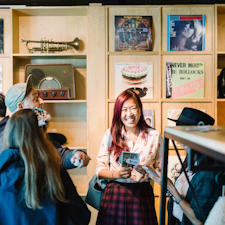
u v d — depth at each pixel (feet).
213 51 8.78
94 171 8.77
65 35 9.59
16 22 9.40
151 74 8.90
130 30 8.85
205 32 8.87
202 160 3.82
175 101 8.80
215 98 8.77
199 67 8.87
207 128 2.47
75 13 9.36
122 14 8.87
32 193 3.73
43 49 9.32
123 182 5.83
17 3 9.53
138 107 6.07
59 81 9.09
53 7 8.82
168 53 8.78
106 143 6.33
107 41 8.80
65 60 9.80
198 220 3.87
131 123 5.96
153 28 8.90
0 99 6.30
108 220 5.65
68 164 5.55
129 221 5.57
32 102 5.88
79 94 9.81
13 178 3.70
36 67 9.10
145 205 5.68
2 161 3.76
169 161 8.78
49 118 5.86
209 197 3.79
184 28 8.83
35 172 3.79
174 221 5.07
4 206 3.76
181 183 4.82
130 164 5.41
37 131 4.08
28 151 3.86
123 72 8.87
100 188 6.33
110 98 8.89
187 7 8.80
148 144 6.03
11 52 8.99
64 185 4.36
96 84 8.80
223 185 3.22
